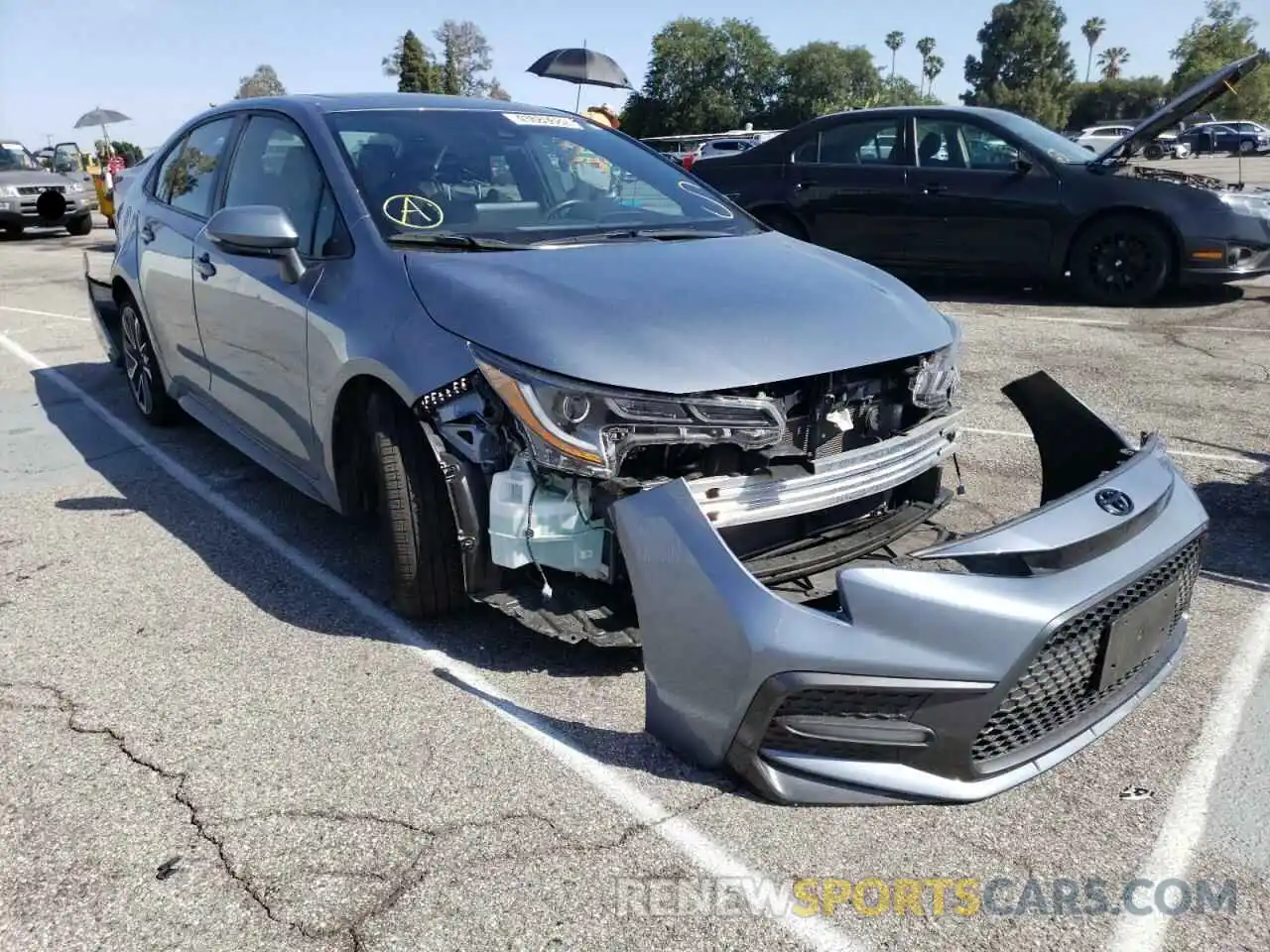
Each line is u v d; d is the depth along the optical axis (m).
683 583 2.32
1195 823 2.38
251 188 4.05
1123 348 7.14
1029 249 8.86
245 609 3.44
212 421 4.52
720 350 2.65
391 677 3.00
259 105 4.24
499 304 2.78
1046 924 2.08
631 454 2.57
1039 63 88.44
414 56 68.62
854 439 2.94
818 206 9.56
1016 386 3.33
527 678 2.98
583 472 2.54
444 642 3.20
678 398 2.54
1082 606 2.27
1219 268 8.27
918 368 2.99
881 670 2.20
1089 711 2.49
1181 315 8.30
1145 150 8.98
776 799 2.33
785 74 78.38
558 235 3.44
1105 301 8.77
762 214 9.85
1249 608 3.46
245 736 2.71
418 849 2.28
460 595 3.17
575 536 2.63
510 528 2.66
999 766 2.34
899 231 9.30
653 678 2.44
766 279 3.09
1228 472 4.75
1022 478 4.62
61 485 4.73
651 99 79.88
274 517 4.30
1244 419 5.53
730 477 2.61
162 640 3.24
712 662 2.30
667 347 2.62
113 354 5.91
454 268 3.03
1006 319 8.27
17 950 2.00
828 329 2.85
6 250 15.28
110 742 2.69
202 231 4.25
